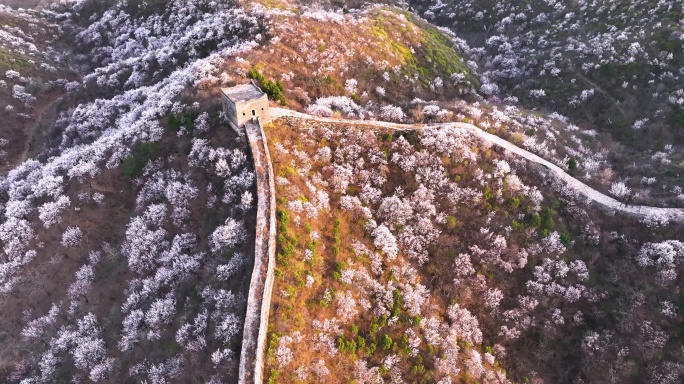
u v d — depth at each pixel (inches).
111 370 1926.7
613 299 2208.4
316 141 2418.8
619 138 3184.1
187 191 2237.9
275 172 2169.0
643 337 2084.2
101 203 2448.3
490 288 2199.8
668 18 3508.9
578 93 3479.3
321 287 1914.4
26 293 2304.4
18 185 2839.6
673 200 2502.5
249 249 1926.7
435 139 2541.8
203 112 2495.1
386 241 2155.5
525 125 2992.1
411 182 2399.1
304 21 3491.6
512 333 2112.5
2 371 2113.7
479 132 2728.8
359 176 2362.2
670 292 2166.6
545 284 2228.1
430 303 2106.3
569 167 2667.3
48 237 2443.4
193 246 2102.6
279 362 1646.2
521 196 2423.7
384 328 1940.2
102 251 2333.9
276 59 3070.9
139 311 1984.5
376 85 3265.3
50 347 2127.2
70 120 3533.5
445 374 1905.8
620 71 3430.1
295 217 2023.9
